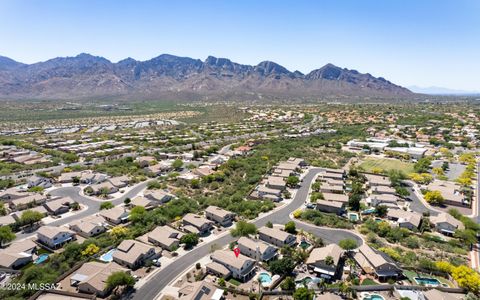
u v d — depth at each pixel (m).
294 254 95.62
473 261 96.81
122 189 160.62
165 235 106.25
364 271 89.12
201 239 109.50
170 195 145.50
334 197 140.12
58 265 91.62
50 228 108.56
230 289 81.00
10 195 141.62
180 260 96.12
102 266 88.56
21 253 96.12
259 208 134.38
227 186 162.38
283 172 178.62
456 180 170.25
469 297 77.25
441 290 80.88
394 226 119.12
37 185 159.12
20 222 116.38
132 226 117.56
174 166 196.25
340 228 118.25
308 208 135.75
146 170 187.38
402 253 99.81
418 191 158.62
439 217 119.88
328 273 87.00
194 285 79.19
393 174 172.38
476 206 139.50
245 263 88.69
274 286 82.81
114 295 78.75
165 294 80.38
